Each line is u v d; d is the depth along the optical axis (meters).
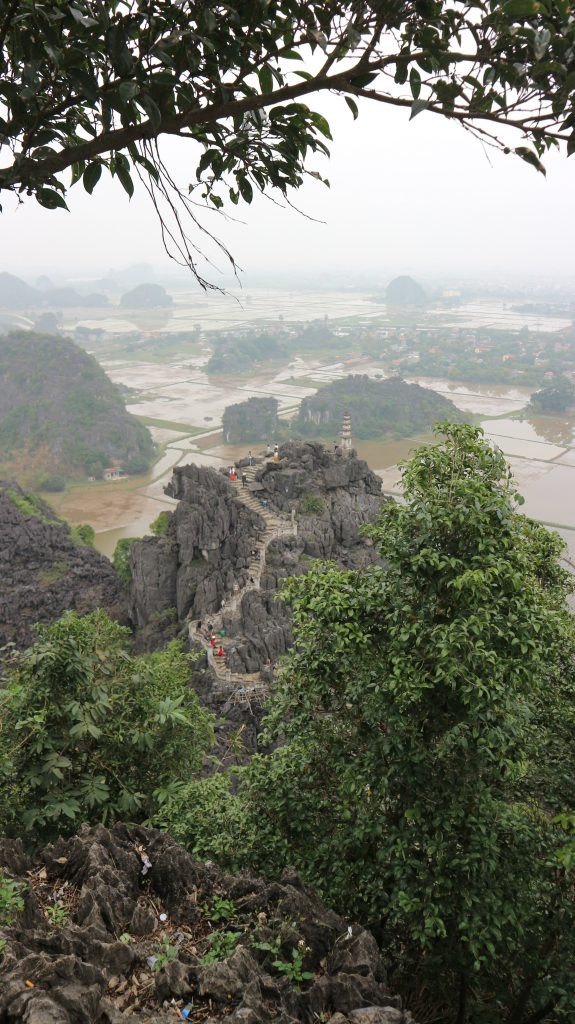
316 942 10.01
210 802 16.59
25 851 14.86
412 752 11.19
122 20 5.41
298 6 5.76
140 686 18.41
